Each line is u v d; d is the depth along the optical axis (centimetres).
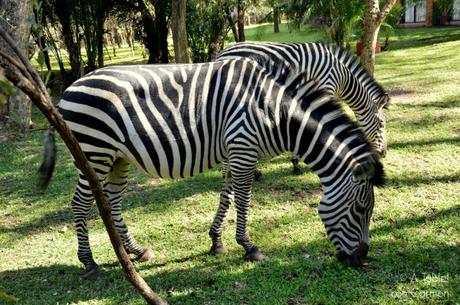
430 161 530
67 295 332
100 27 1359
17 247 414
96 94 311
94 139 316
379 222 402
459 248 348
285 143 320
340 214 308
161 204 483
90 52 1356
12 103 781
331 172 310
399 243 363
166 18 1503
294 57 460
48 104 180
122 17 1495
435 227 384
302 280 323
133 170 595
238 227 353
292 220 423
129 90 312
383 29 1522
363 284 312
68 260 385
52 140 297
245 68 325
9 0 703
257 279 331
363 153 303
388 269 326
